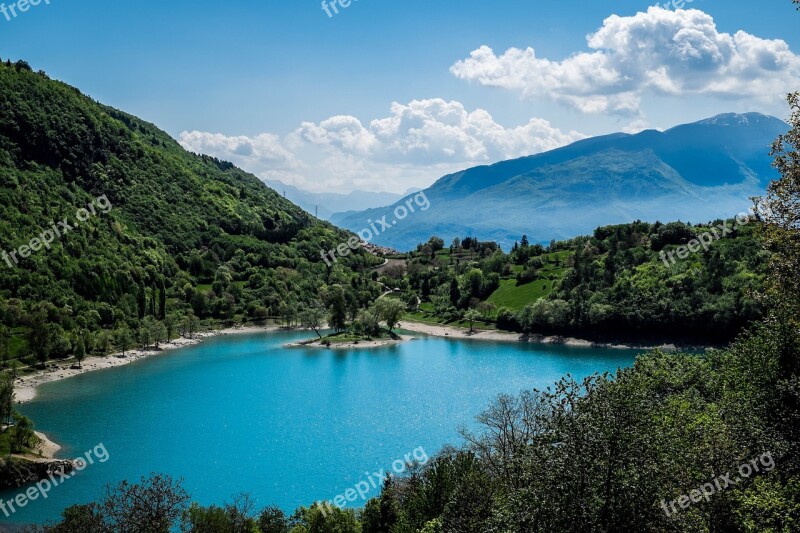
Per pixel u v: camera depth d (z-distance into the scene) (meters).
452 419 121.19
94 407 132.25
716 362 67.88
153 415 126.44
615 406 28.33
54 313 182.12
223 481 89.50
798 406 38.66
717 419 37.16
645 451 27.58
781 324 41.50
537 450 29.47
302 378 167.12
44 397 140.25
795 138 36.69
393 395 144.62
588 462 27.22
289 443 107.56
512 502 29.53
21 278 183.62
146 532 44.12
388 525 55.50
